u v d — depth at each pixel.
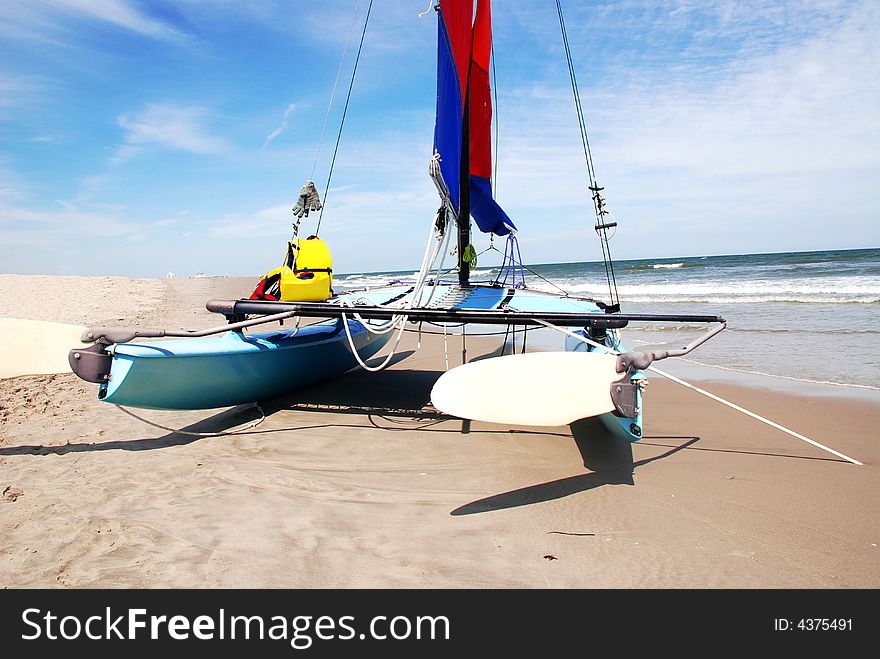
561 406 2.87
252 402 4.72
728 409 4.87
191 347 3.74
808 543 2.43
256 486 3.01
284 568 2.21
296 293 4.61
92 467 3.23
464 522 2.63
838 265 27.53
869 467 3.34
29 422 4.13
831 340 8.38
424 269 4.15
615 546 2.41
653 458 3.56
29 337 3.42
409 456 3.57
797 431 4.16
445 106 4.43
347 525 2.58
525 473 3.29
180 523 2.55
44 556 2.25
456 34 4.61
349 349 5.43
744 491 3.01
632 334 9.62
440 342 9.17
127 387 3.48
